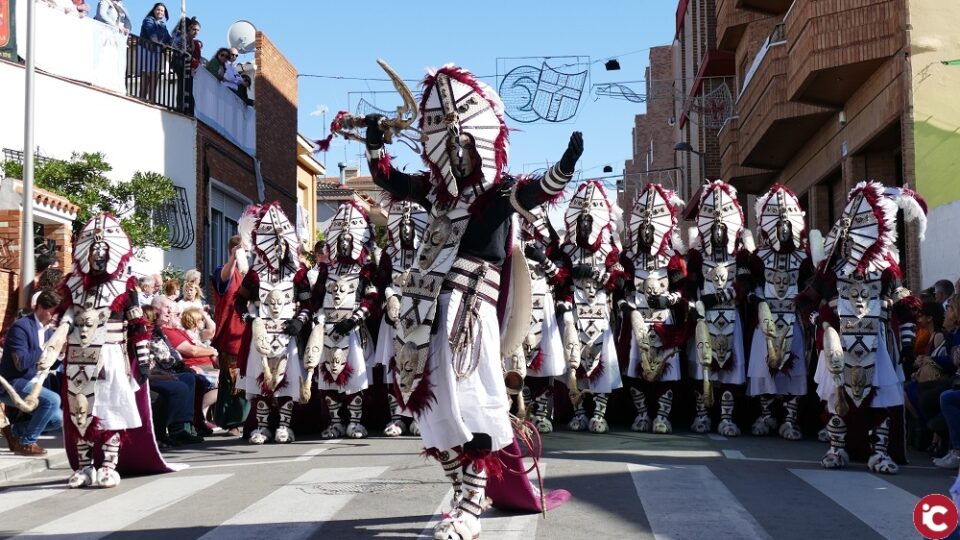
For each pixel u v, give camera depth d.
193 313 12.00
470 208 5.43
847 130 18.67
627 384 12.01
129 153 18.86
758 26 26.52
